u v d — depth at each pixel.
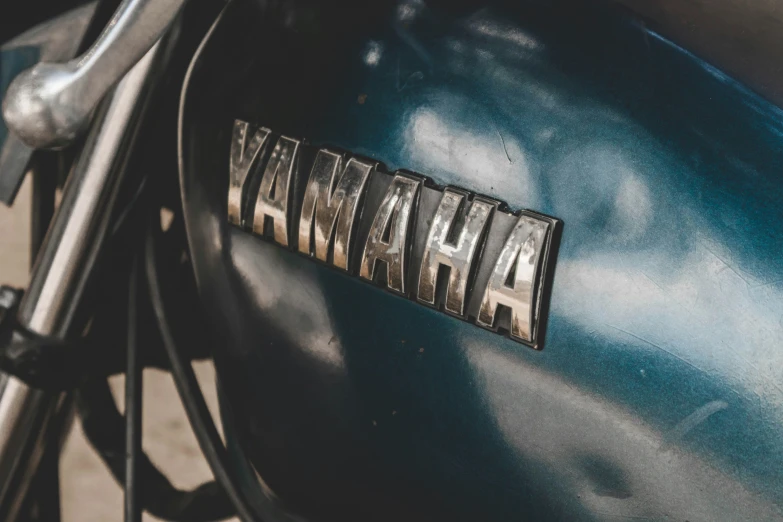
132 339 0.54
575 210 0.45
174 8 0.45
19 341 0.50
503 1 0.48
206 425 0.53
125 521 0.53
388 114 0.48
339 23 0.49
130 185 0.51
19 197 1.12
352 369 0.49
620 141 0.45
